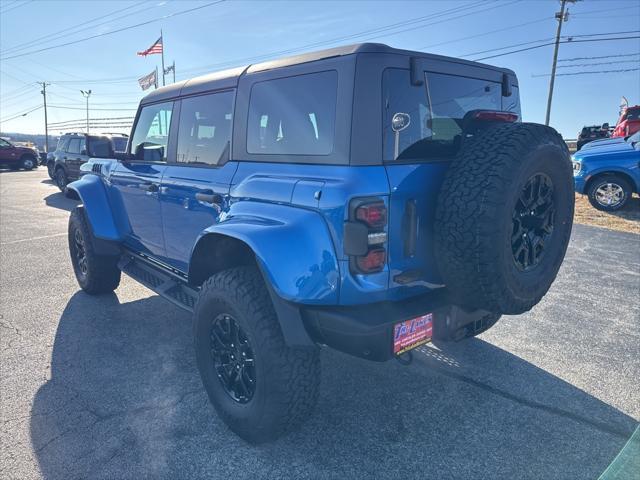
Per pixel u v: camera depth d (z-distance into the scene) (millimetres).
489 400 3145
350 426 2875
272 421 2535
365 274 2270
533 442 2719
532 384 3348
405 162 2428
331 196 2277
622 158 9867
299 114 2576
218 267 3100
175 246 3725
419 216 2447
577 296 5133
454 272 2377
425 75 2605
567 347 3918
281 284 2297
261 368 2488
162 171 3760
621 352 3824
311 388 2539
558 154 2502
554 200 2668
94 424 2875
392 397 3182
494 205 2221
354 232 2207
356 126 2299
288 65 2678
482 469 2504
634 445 2650
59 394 3199
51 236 8430
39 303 4945
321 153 2449
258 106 2863
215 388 2855
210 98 3283
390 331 2332
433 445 2697
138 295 5199
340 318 2303
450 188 2350
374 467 2521
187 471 2490
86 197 4699
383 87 2371
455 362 3664
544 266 2668
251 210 2648
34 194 14945
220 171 3104
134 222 4324
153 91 4066
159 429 2836
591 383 3357
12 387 3289
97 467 2512
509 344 3979
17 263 6551
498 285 2330
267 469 2508
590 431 2816
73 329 4270
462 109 2883
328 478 2445
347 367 3576
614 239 7945
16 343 3979
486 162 2307
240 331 2664
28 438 2744
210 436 2779
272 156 2748
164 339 4066
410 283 2477
